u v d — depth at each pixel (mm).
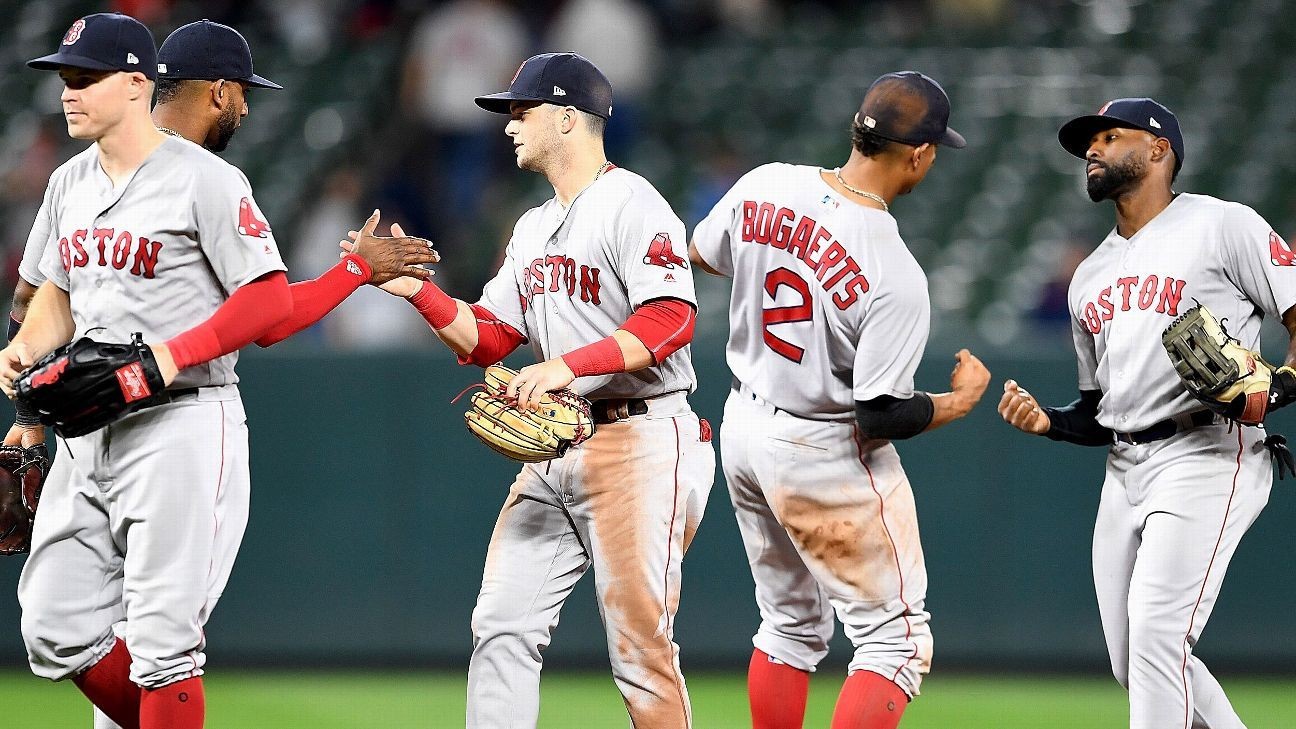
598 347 14875
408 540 26594
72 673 15586
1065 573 26078
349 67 44406
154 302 14867
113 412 14047
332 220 35688
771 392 16969
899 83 16438
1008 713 23953
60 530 15344
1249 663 26062
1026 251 36469
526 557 16234
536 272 16094
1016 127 42000
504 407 15008
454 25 40219
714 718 23469
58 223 15406
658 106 43188
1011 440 26156
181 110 15789
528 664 16234
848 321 16375
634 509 15758
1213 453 16438
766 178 17125
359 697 24891
